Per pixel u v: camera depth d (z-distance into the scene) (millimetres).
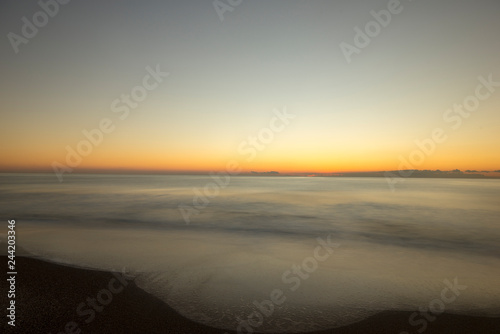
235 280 5262
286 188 48625
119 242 8109
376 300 4488
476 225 12312
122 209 16375
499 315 4000
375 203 21906
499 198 27406
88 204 18797
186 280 5199
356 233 10430
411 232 10695
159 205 18703
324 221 13086
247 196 28516
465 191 41219
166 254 6941
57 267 5645
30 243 7699
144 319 3715
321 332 3520
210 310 4039
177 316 3828
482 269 6184
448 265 6488
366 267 6215
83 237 8672
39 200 21297
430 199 26078
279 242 8703
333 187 54062
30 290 4465
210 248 7695
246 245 8180
